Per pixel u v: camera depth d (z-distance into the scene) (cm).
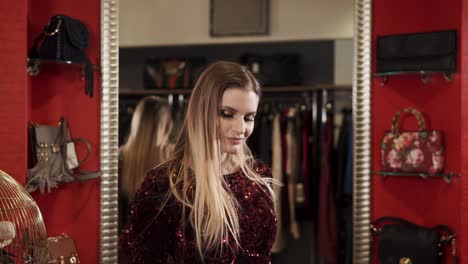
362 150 346
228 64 153
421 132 323
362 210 347
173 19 352
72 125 313
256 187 157
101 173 320
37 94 304
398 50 323
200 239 144
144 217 148
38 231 240
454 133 315
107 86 321
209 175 145
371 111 346
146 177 153
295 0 357
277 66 362
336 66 359
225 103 146
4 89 264
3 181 248
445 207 322
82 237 318
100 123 319
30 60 279
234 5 358
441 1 324
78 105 313
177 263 146
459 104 310
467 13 303
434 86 326
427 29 329
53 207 310
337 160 379
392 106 341
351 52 356
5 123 264
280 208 380
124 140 333
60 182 286
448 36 310
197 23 355
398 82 339
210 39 357
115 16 323
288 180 382
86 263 318
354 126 346
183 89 349
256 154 383
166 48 350
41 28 302
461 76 304
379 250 328
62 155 288
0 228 227
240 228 150
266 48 362
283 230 382
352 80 353
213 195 144
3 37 263
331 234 379
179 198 146
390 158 332
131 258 151
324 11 355
